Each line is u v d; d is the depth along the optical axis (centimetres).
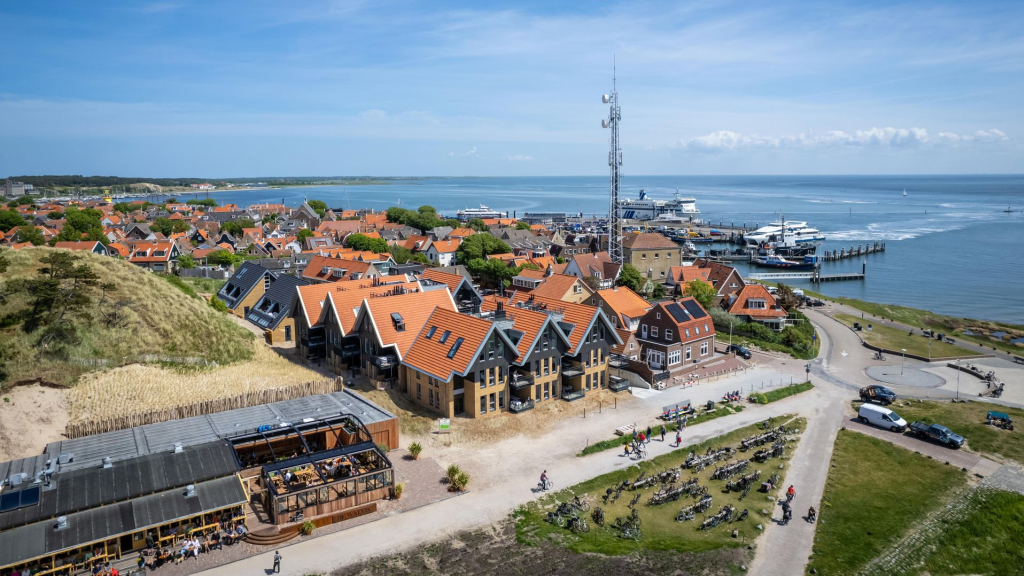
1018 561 4581
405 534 4509
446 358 6575
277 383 6881
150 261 14950
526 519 4750
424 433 6169
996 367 9081
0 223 19550
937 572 4388
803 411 7250
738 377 8438
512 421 6550
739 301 11575
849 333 11169
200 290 11806
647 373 7800
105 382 6262
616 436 6319
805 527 4834
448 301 7756
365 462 5378
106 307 7231
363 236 17662
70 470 4459
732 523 4859
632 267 13362
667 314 8719
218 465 4634
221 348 7562
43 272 7144
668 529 4747
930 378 8562
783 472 5728
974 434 6556
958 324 12406
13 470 4466
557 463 5703
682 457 5944
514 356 6775
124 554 4109
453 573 4053
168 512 4181
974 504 5206
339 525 4612
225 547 4294
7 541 3750
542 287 10331
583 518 4803
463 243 16850
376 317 7112
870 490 5425
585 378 7425
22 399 5666
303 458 4853
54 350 6362
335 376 7394
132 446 4941
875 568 4344
